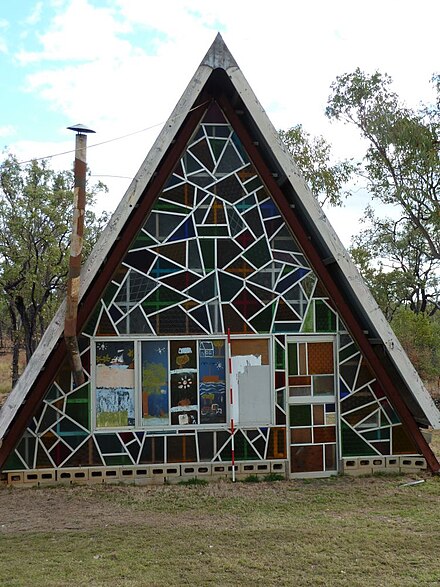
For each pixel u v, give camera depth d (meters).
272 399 11.66
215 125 11.85
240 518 9.23
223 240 11.73
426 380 28.67
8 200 28.30
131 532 8.56
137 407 11.35
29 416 11.00
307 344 11.85
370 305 11.39
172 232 11.60
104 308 11.34
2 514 9.56
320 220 11.41
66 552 7.77
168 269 11.55
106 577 6.90
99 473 11.22
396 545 7.93
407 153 25.95
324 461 11.79
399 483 11.25
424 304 39.91
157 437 11.41
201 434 11.52
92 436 11.24
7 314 39.66
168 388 11.48
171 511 9.66
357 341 11.84
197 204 11.70
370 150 27.64
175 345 11.53
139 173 10.87
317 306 11.88
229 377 11.58
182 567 7.18
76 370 10.70
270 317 11.76
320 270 11.76
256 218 11.84
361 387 11.92
